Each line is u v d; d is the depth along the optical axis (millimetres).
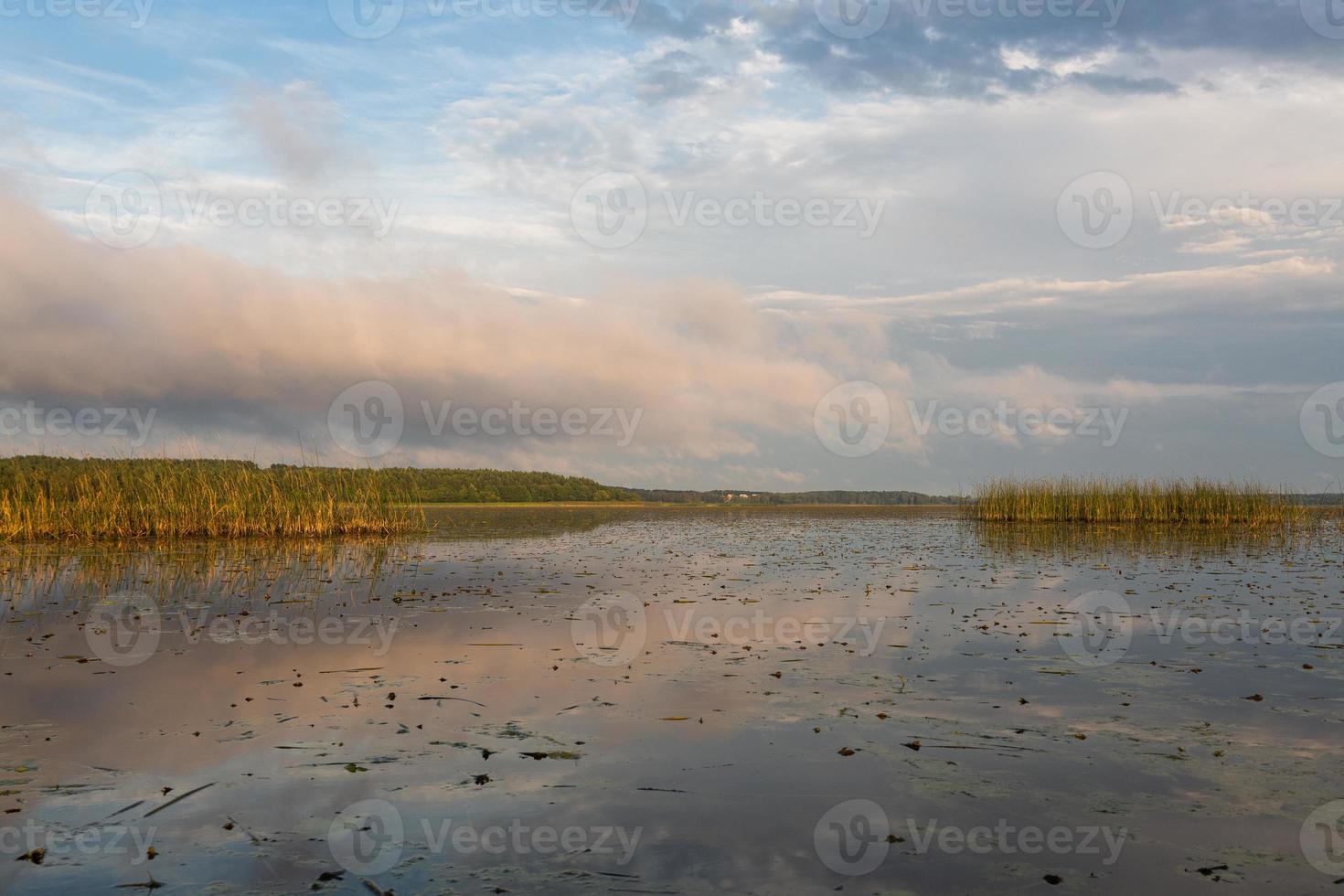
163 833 5461
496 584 17109
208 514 28453
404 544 27031
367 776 6449
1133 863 5094
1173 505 38969
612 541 29656
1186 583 17156
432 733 7469
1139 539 29938
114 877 4898
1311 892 4750
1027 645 11219
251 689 8938
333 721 7816
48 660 10258
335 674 9609
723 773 6516
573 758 6848
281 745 7152
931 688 9023
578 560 22125
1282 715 8039
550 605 14398
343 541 27766
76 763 6703
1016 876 4922
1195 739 7340
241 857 5133
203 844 5305
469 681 9281
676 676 9523
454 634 11930
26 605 14203
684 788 6223
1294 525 36750
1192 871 4996
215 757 6863
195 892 4719
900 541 29734
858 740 7301
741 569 20219
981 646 11109
